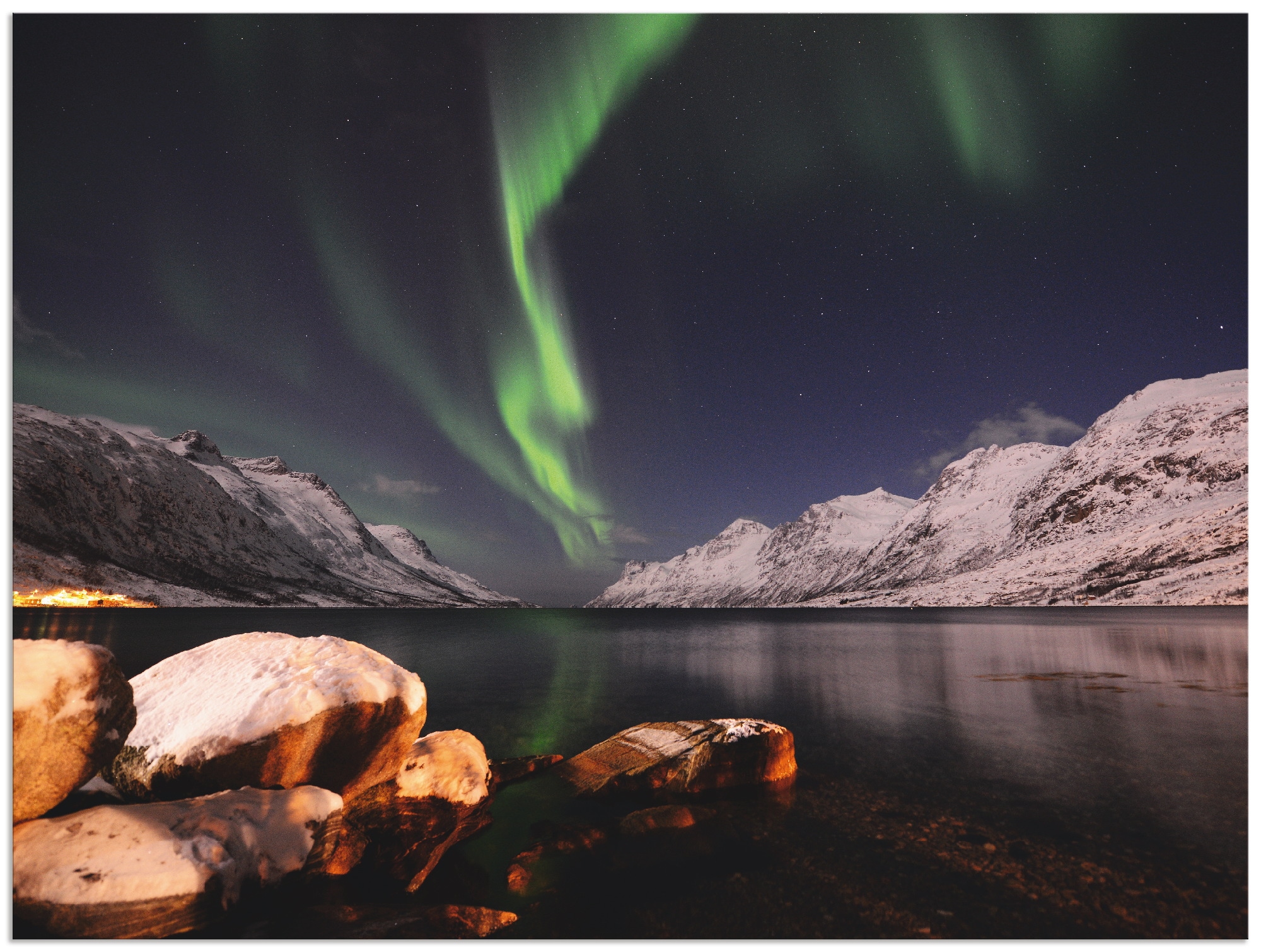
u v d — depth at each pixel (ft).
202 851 16.72
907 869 23.86
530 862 23.95
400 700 23.94
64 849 15.58
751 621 361.10
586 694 72.79
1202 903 21.33
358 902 19.88
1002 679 85.56
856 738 47.98
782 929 19.15
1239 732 50.39
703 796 32.50
